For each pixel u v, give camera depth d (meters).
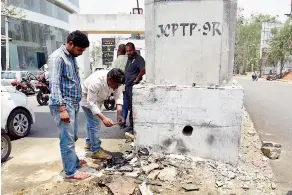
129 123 6.51
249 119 8.30
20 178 3.84
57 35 38.88
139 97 4.16
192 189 3.45
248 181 3.74
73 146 3.70
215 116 3.99
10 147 4.57
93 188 3.47
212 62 4.00
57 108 3.49
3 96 5.61
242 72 61.12
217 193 3.43
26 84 13.71
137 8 15.97
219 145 4.05
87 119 4.34
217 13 3.86
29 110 6.11
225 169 3.93
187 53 4.04
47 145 5.33
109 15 15.13
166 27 4.04
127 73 5.87
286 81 35.34
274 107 10.95
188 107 4.05
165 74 4.17
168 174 3.74
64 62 3.50
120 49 6.65
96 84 3.96
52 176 3.87
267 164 4.48
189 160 4.05
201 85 4.08
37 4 32.84
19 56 28.72
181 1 3.91
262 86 24.34
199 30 3.94
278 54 41.19
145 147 4.29
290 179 3.97
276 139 6.23
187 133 4.21
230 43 4.04
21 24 29.09
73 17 15.23
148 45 4.20
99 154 4.43
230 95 3.89
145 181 3.60
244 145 5.36
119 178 3.65
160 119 4.16
